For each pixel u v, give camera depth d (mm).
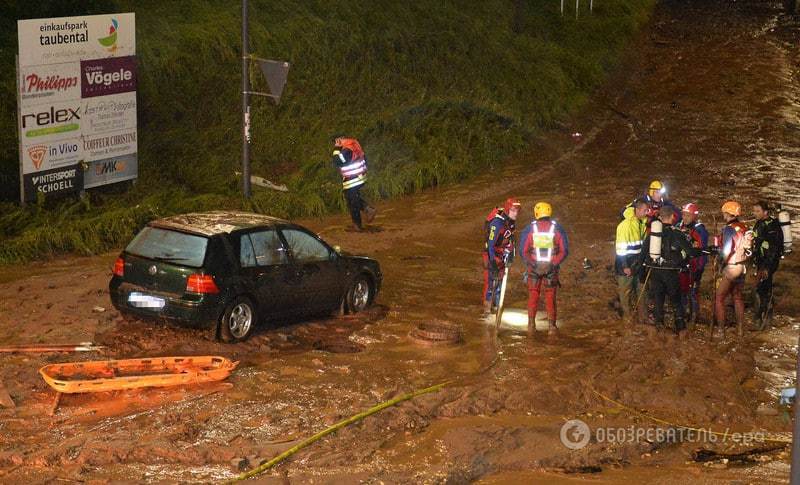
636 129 30266
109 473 7914
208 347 10930
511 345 11781
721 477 8492
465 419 9477
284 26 25844
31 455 8062
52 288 13422
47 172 16750
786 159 27031
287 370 10500
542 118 29734
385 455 8516
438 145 24688
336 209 20297
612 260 16297
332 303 12539
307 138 22781
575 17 39500
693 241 12461
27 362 10250
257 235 11531
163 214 17594
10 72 18719
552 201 21562
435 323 12297
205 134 21219
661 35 43812
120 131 18094
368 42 28000
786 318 13406
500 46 32875
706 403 10094
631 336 12094
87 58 17109
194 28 23188
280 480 7871
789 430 9656
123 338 11125
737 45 42750
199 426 8867
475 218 19875
